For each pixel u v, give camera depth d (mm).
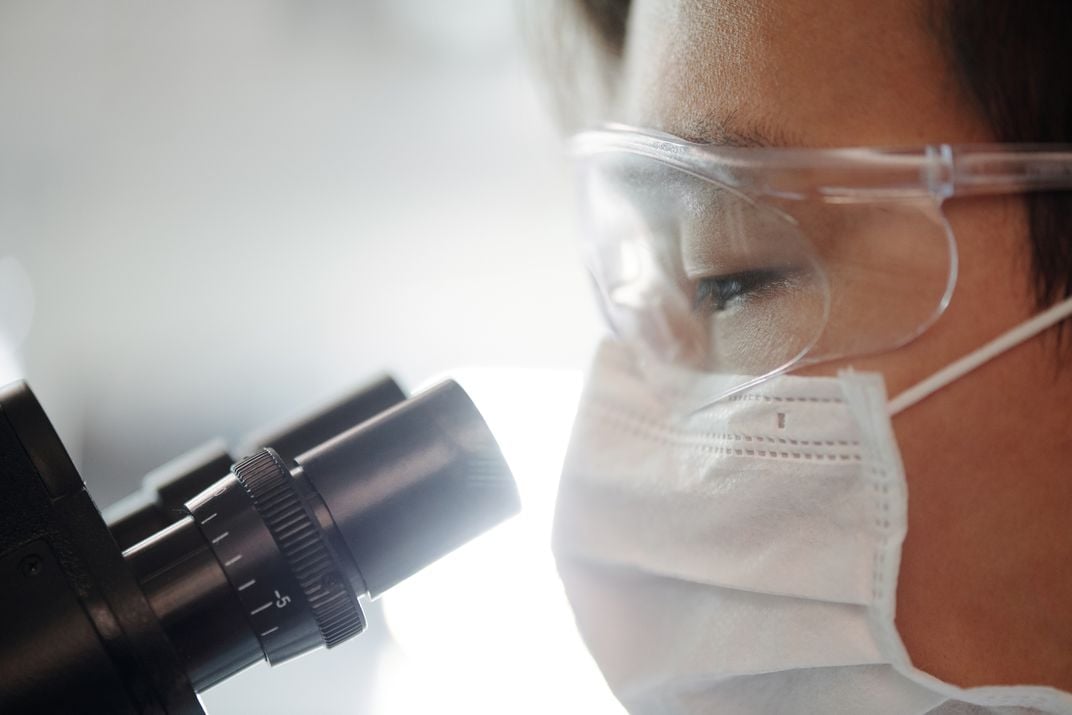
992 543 386
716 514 416
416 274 1029
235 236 1038
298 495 388
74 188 1037
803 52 387
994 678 390
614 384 454
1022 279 378
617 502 441
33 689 361
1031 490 383
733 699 423
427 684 712
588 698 686
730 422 414
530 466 702
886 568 389
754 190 389
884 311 385
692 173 398
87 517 372
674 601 432
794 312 396
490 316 997
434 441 400
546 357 971
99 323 957
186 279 996
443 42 1148
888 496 388
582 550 444
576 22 547
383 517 393
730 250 399
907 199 378
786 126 389
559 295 1018
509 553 726
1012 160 373
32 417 378
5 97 1055
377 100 1137
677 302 428
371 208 1066
